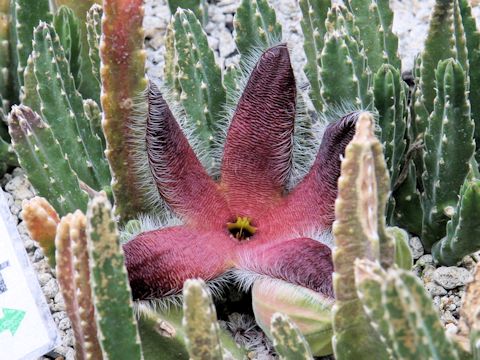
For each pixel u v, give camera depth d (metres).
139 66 0.83
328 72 0.88
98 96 0.99
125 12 0.81
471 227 0.88
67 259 0.79
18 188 0.96
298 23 1.04
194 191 0.87
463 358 0.78
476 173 0.92
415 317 0.73
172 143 0.85
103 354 0.78
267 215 0.87
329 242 0.86
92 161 0.92
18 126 0.86
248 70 0.90
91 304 0.79
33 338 0.86
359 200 0.76
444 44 0.91
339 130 0.83
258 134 0.87
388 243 0.78
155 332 0.83
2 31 0.95
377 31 0.94
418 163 0.94
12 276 0.87
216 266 0.85
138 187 0.86
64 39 0.95
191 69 0.91
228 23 1.05
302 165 0.88
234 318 0.89
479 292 0.79
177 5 0.97
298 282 0.82
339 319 0.78
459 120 0.88
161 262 0.83
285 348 0.79
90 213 0.76
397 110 0.91
